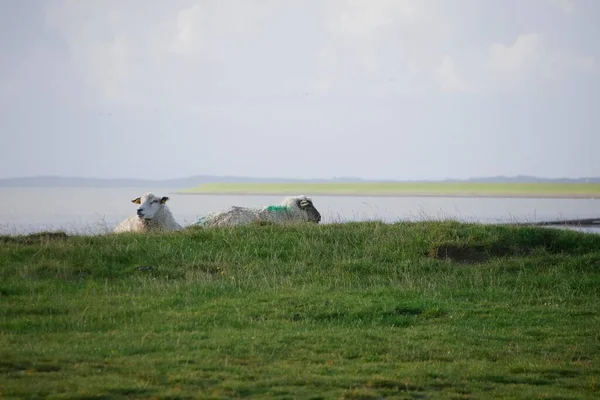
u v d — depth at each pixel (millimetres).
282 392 23641
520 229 55281
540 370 27844
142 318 34844
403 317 36500
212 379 24719
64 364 25828
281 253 50844
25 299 37938
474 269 48531
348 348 30156
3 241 53219
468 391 24812
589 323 36438
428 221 58906
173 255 49375
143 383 23859
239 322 34469
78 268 45594
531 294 43094
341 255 50812
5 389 22375
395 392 24125
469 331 34219
